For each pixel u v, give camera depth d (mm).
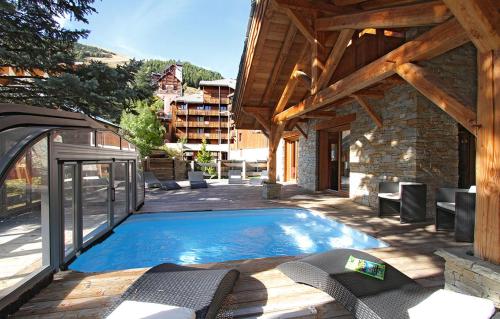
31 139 3047
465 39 3168
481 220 2701
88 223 4699
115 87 9062
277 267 3643
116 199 6043
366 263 3166
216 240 6195
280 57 7750
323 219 6883
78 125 4074
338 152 10938
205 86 42938
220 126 42469
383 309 2406
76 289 3217
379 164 7691
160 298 2426
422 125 6488
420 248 4516
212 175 20781
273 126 9586
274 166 9750
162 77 56125
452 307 2332
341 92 5211
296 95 9594
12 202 3146
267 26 6879
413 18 3682
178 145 31781
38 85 7496
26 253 3164
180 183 15133
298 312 2748
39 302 2938
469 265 2662
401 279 2898
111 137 5668
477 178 2734
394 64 4023
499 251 2553
